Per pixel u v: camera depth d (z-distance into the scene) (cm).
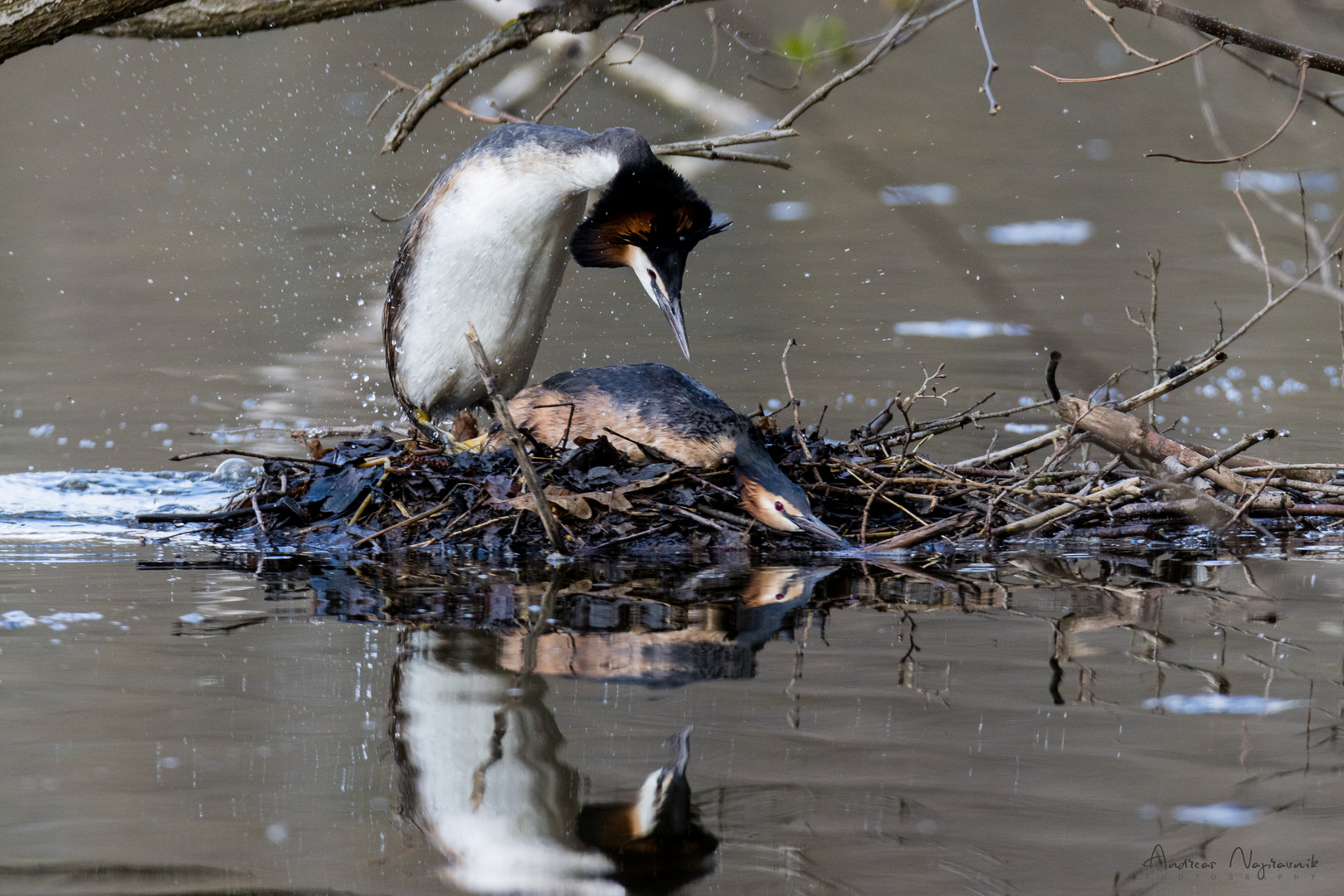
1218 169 2986
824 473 1055
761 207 2706
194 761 602
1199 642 766
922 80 3828
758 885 502
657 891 496
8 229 2480
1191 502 1027
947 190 2806
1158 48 3712
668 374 1080
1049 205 2666
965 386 1548
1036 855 520
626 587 881
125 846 529
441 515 1007
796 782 582
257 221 2530
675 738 626
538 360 1656
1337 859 514
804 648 754
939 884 501
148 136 3091
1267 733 632
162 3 1027
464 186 1107
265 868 512
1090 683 698
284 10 1147
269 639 768
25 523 1069
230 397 1544
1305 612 825
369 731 635
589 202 1340
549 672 713
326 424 1432
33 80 3344
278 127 3127
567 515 988
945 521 994
